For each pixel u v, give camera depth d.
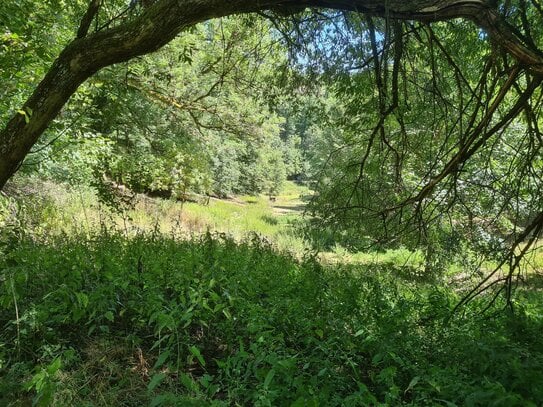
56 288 4.57
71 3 7.21
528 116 4.25
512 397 2.73
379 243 5.36
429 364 3.69
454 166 4.29
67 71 4.09
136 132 15.01
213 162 24.67
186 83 14.42
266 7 4.12
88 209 12.43
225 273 5.64
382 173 6.19
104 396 3.29
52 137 8.95
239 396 3.26
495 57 4.29
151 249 7.04
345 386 3.42
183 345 3.97
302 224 17.28
